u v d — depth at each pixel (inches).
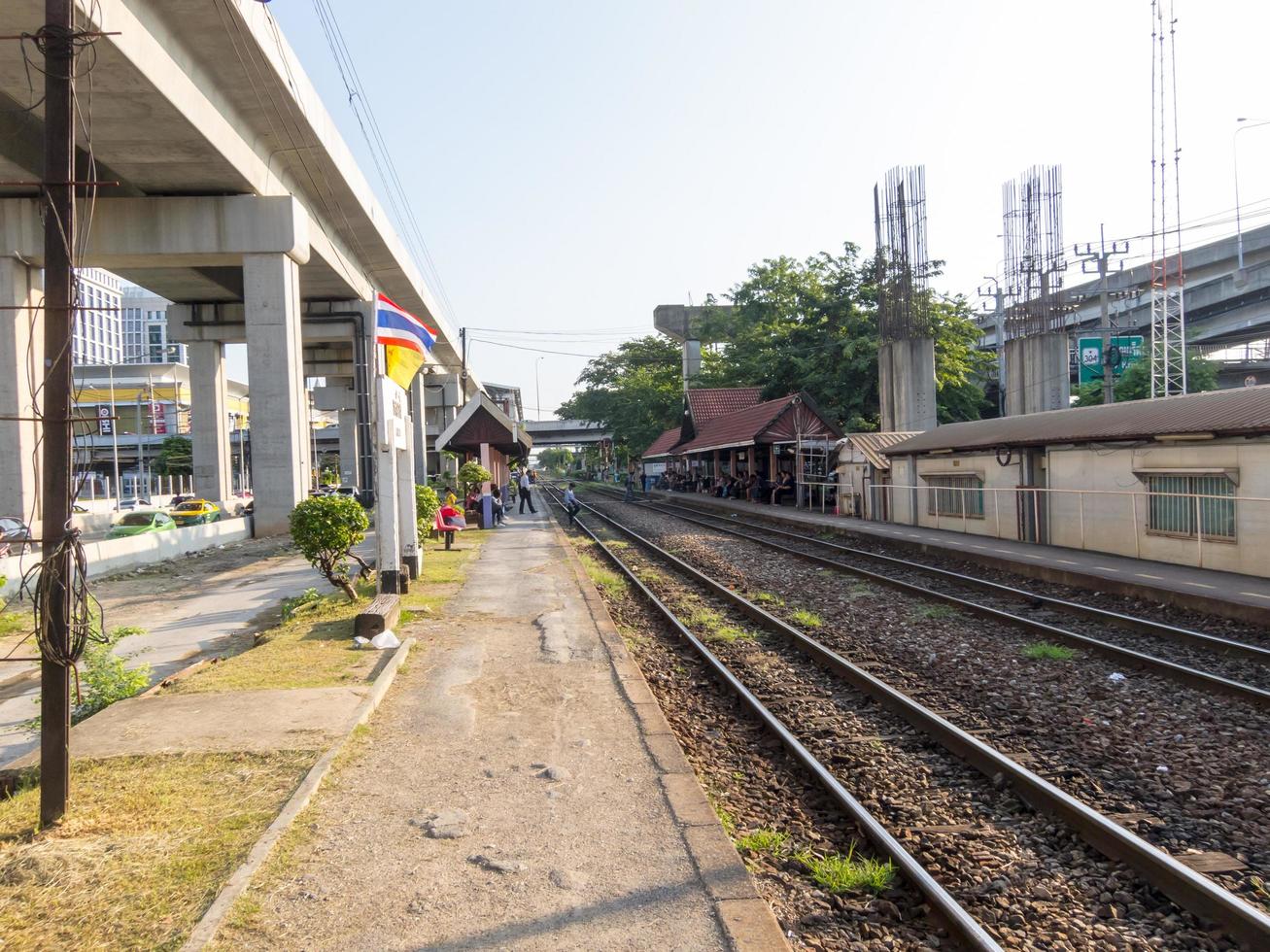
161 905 154.9
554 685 318.0
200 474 1567.4
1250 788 226.5
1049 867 187.0
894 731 282.0
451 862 174.4
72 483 197.5
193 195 1059.9
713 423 1971.0
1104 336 1448.1
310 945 143.3
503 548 853.2
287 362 1072.8
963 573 665.0
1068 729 279.6
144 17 734.5
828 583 628.1
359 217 1336.1
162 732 253.3
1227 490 556.4
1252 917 154.4
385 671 326.3
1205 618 452.1
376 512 514.0
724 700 326.3
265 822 190.5
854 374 1549.0
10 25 681.6
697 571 695.7
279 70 891.4
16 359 1023.0
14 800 208.4
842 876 177.9
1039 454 772.6
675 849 180.2
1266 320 1977.1
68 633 192.9
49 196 191.8
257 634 423.2
